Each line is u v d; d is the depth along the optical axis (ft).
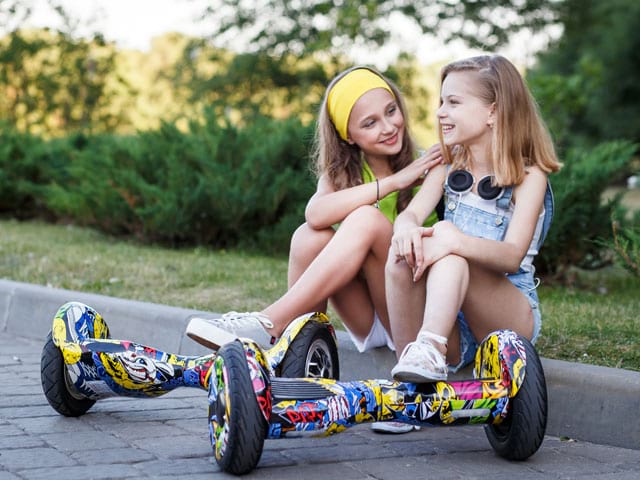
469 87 10.71
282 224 26.09
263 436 8.70
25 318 17.98
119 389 10.64
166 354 10.47
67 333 10.86
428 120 59.93
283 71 61.52
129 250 25.79
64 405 11.30
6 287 18.61
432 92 60.70
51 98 60.18
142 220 27.02
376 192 11.18
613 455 10.32
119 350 10.45
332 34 52.90
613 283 22.33
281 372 10.36
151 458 9.73
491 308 10.34
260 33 59.06
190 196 26.68
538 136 10.85
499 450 9.89
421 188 11.30
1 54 58.13
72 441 10.38
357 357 13.09
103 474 9.09
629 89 88.84
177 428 11.11
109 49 62.39
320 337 10.75
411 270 10.04
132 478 8.96
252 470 9.14
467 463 9.78
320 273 10.61
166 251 26.23
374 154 11.84
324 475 9.22
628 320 15.43
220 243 27.89
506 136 10.61
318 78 60.44
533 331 10.85
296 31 58.65
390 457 10.02
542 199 10.71
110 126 62.34
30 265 22.16
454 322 9.92
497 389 9.36
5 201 36.65
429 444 10.63
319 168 12.07
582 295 19.85
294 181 26.68
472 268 10.12
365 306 11.66
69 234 30.22
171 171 27.25
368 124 11.51
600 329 14.47
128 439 10.53
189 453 9.94
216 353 9.12
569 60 88.02
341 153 11.84
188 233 27.25
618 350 13.20
